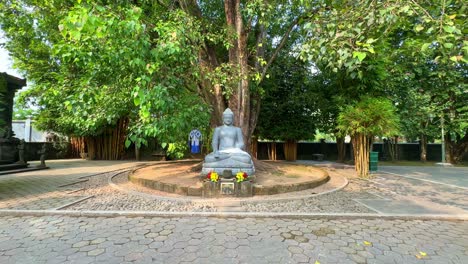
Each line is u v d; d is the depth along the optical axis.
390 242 3.33
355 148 8.56
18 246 3.18
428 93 12.33
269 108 12.55
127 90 5.48
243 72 7.11
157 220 4.13
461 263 2.80
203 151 12.69
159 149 13.55
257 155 14.59
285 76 12.45
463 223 4.09
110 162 12.27
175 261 2.82
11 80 9.36
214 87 8.02
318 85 11.86
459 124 12.12
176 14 5.73
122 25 3.64
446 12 2.74
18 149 9.80
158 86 3.84
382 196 5.64
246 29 7.70
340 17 3.13
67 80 5.90
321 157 13.93
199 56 7.75
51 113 12.03
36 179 7.45
